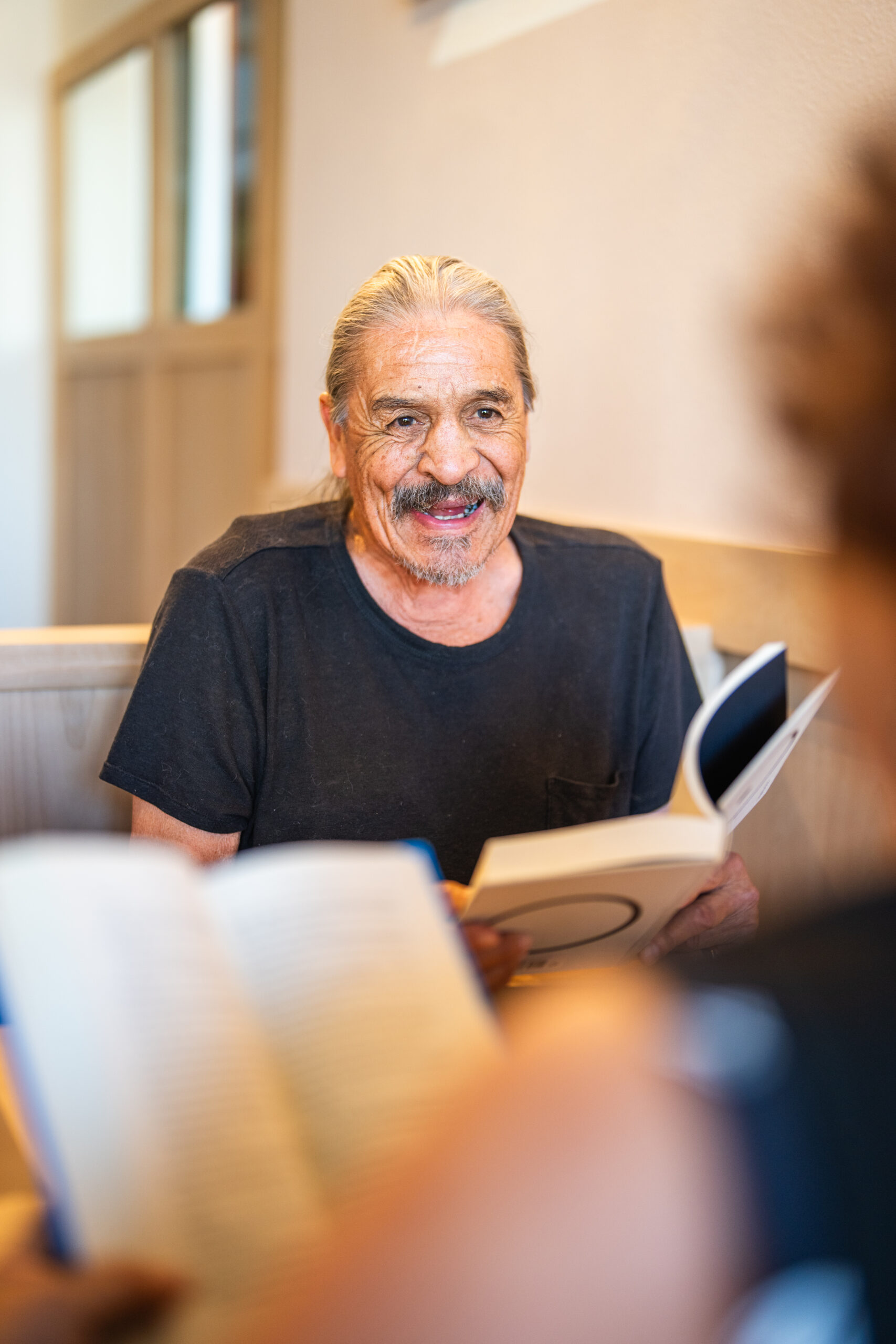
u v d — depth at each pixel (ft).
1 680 4.54
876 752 1.54
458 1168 1.03
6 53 13.79
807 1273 1.04
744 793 3.06
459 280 3.99
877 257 1.39
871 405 1.39
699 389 5.33
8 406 14.66
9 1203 2.16
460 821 4.20
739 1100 1.09
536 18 6.20
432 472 3.92
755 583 5.03
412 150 7.43
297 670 4.09
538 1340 0.95
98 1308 1.47
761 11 4.80
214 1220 1.58
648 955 3.46
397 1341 0.97
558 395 6.39
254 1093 1.69
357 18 7.84
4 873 1.74
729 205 5.05
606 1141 1.03
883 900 1.37
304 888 1.98
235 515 10.73
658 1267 0.98
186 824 4.01
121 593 13.30
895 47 4.21
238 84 10.18
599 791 4.37
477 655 4.19
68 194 13.87
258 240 9.93
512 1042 1.18
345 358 4.04
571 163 6.05
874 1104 1.13
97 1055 1.63
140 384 12.37
